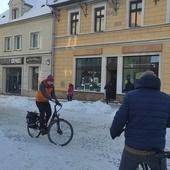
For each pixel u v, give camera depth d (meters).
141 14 19.70
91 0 22.48
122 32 20.69
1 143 7.27
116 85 21.17
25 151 6.52
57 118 7.43
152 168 3.18
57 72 25.56
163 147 3.20
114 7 21.06
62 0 24.61
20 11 29.95
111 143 7.61
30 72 28.73
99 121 11.62
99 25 22.50
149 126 3.15
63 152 6.56
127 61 20.53
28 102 18.08
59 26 25.39
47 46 26.47
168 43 18.17
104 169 5.40
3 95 29.95
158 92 3.31
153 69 19.03
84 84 23.47
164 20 18.45
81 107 15.05
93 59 22.83
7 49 31.39
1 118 12.11
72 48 24.19
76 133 8.91
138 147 3.14
